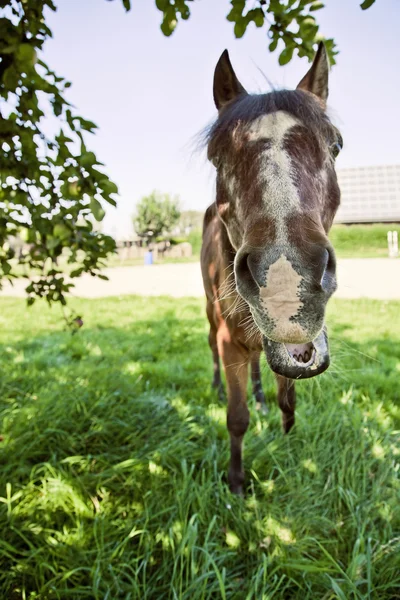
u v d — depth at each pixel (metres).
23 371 4.09
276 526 1.96
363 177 28.12
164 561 1.81
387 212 25.55
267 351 1.37
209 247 2.69
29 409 2.97
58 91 1.67
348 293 8.59
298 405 3.07
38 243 2.31
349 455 2.45
